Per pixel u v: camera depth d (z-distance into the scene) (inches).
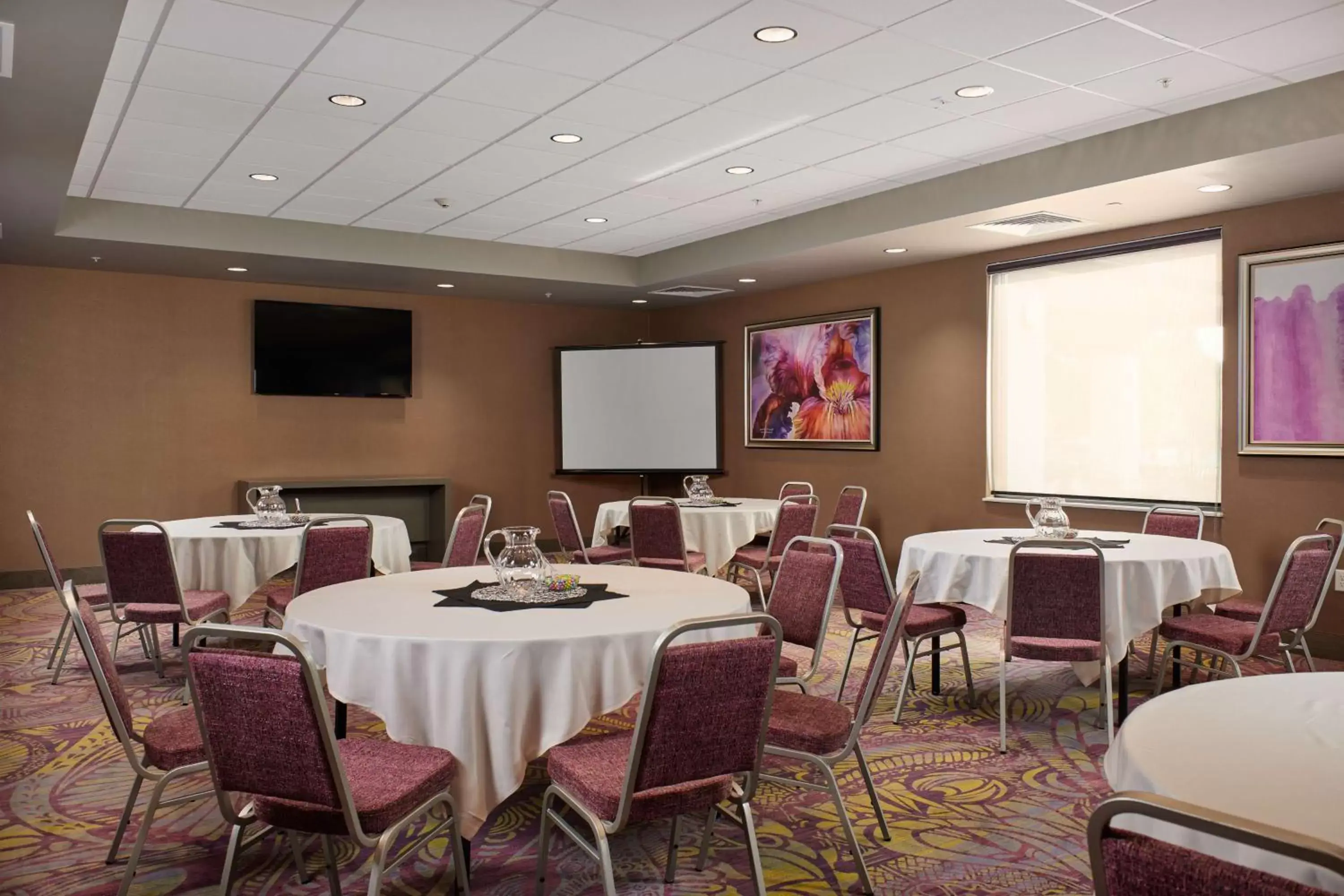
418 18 161.0
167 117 209.9
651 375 419.2
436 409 408.8
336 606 127.6
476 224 322.0
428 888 110.7
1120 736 74.4
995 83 191.9
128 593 189.6
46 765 155.0
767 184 270.5
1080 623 158.6
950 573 185.5
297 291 376.5
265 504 242.4
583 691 108.3
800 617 143.3
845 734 113.0
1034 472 300.2
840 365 359.6
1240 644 165.2
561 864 117.3
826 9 158.7
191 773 106.1
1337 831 55.9
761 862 118.0
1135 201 239.0
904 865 117.4
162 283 351.3
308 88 192.9
